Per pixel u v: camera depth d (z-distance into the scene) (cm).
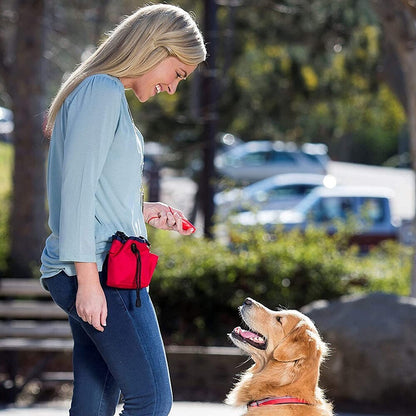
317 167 4109
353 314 1056
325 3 2125
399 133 6253
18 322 1236
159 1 2089
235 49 2284
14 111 1589
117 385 516
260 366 638
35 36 1584
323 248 1482
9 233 1593
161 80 486
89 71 475
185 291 1324
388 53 1722
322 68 2366
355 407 1014
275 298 1348
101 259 471
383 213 2445
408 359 1010
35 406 1030
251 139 2673
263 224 1516
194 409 1003
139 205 493
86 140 453
